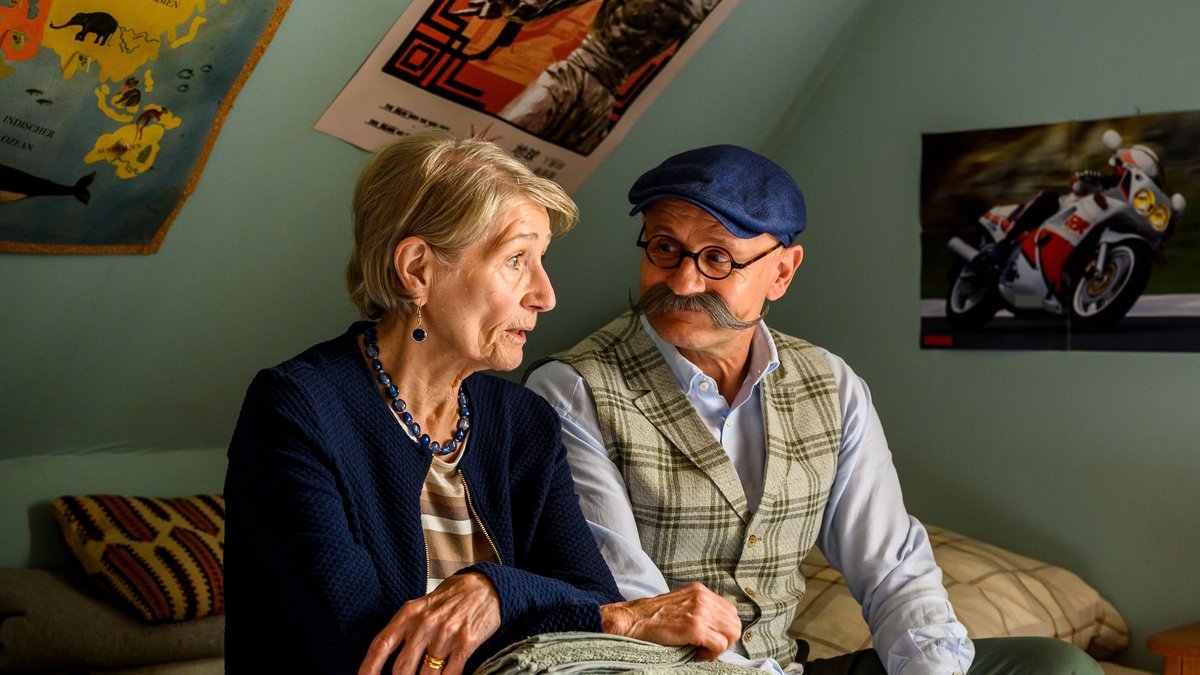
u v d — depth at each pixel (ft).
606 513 6.09
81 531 8.84
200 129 7.71
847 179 11.64
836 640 8.55
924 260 11.15
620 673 4.29
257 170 8.33
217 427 10.18
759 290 6.26
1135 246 10.05
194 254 8.59
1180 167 9.84
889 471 6.84
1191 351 9.78
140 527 9.02
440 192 4.67
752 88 11.07
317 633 4.35
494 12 8.26
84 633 8.13
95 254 8.06
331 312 9.89
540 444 5.39
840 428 6.70
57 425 9.22
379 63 8.18
